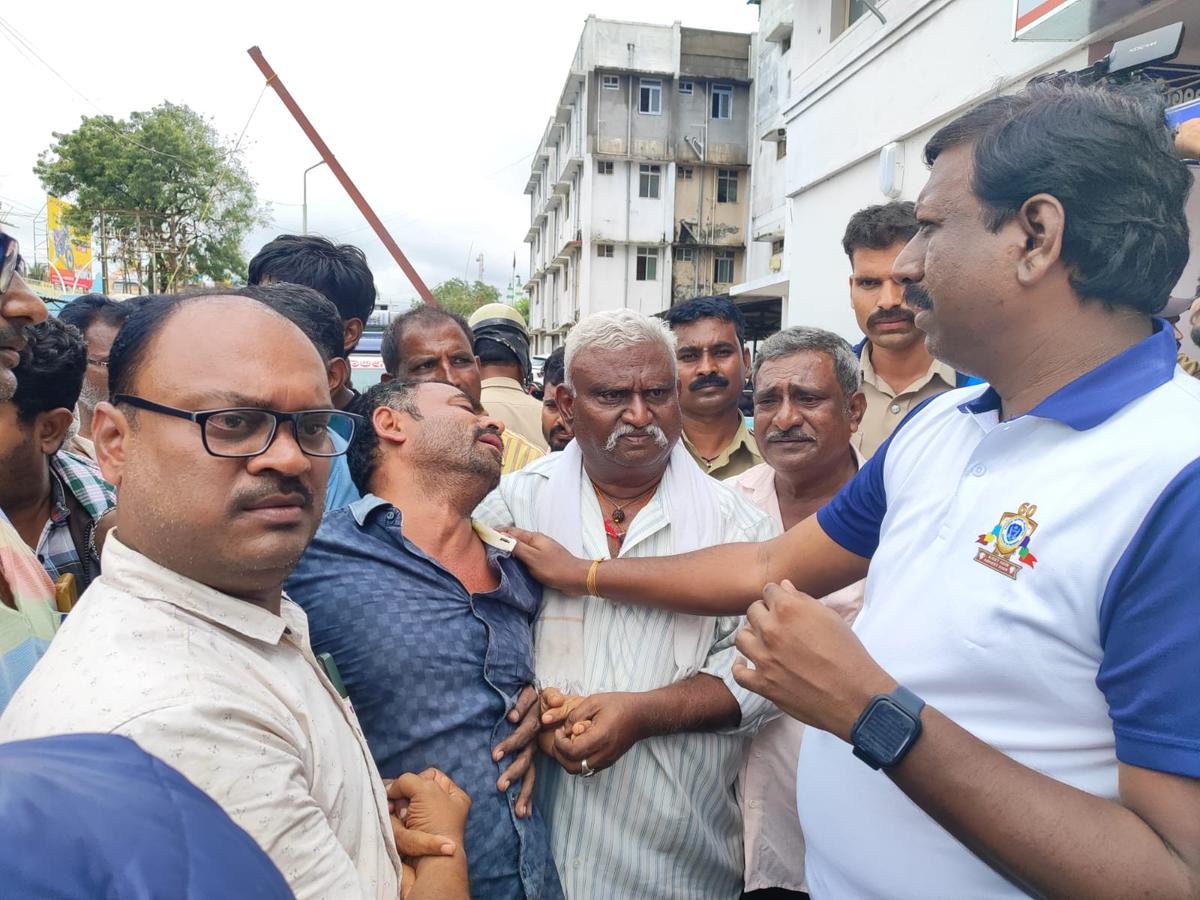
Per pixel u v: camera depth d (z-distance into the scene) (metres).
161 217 21.31
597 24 23.11
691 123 23.81
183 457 0.94
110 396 1.01
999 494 1.06
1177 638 0.85
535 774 1.70
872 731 0.99
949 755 0.95
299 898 0.86
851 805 1.22
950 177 1.09
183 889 0.60
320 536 1.60
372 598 1.52
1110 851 0.85
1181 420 0.94
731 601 1.64
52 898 0.55
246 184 22.62
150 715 0.79
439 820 1.30
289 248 2.80
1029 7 4.70
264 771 0.86
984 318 1.07
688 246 24.62
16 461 1.67
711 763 1.80
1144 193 0.97
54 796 0.61
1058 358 1.05
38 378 1.65
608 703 1.61
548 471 2.03
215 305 1.02
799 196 9.34
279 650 1.08
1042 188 0.98
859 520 1.50
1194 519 0.86
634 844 1.71
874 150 7.52
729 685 1.78
